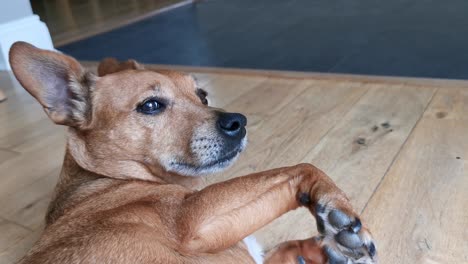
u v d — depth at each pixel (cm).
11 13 133
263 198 49
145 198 50
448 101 80
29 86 52
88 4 250
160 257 45
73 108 53
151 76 55
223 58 121
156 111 54
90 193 52
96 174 54
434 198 59
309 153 72
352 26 136
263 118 83
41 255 45
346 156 69
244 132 56
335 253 49
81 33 172
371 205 60
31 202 71
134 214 47
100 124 53
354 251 47
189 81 59
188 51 132
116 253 44
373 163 67
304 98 89
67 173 55
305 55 115
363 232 47
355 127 76
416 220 57
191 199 48
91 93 53
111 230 45
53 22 206
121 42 152
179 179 56
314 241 52
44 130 93
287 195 49
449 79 87
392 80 91
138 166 54
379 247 54
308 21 149
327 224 47
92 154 53
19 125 97
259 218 49
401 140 71
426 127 73
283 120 82
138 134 53
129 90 53
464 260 52
